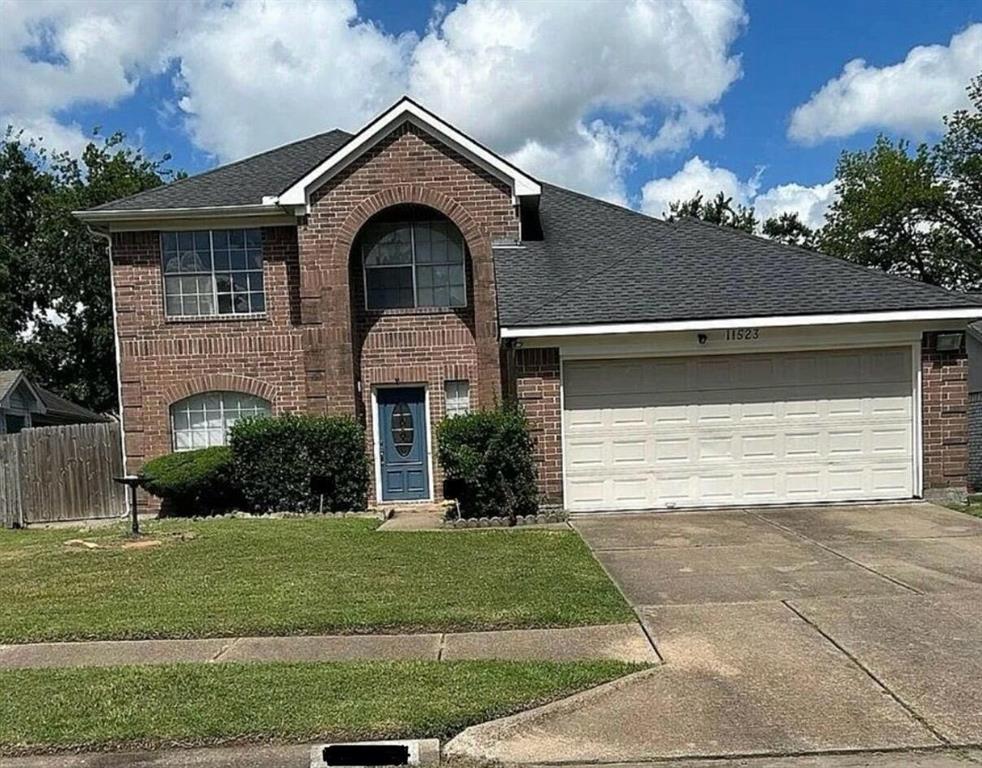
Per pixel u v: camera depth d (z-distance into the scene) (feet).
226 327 49.75
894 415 40.73
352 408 48.44
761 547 30.81
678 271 44.19
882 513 37.35
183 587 26.11
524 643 19.71
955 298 39.83
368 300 50.08
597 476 40.98
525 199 49.19
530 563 28.53
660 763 13.58
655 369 40.83
